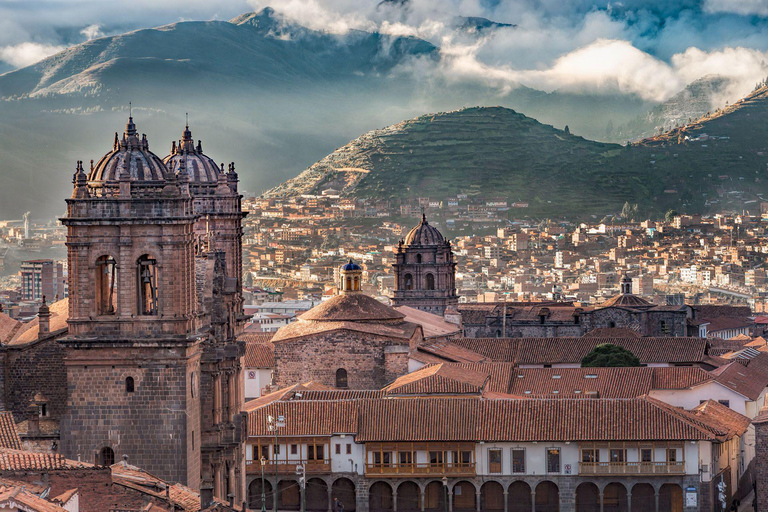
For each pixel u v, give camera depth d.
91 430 183.62
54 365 196.25
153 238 182.50
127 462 181.62
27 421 194.00
